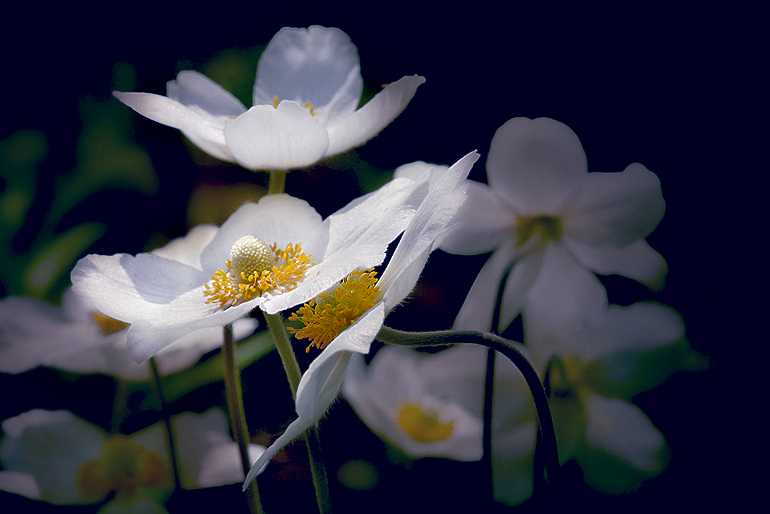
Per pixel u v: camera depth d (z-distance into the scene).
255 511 0.32
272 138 0.32
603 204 0.33
